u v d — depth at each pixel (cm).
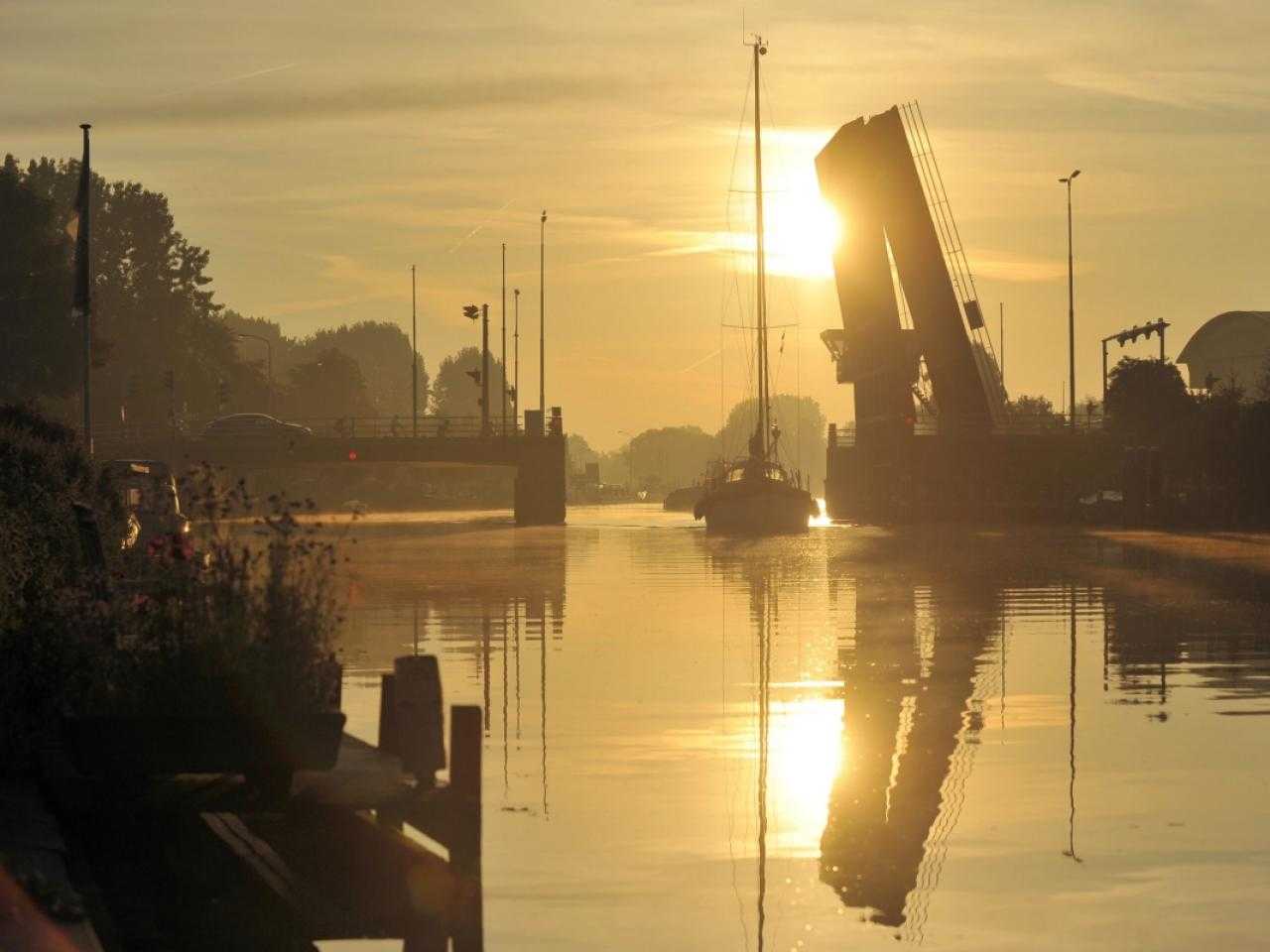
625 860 2759
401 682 2667
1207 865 2708
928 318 17888
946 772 3506
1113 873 2662
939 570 10712
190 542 2820
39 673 3034
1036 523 19938
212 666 2545
